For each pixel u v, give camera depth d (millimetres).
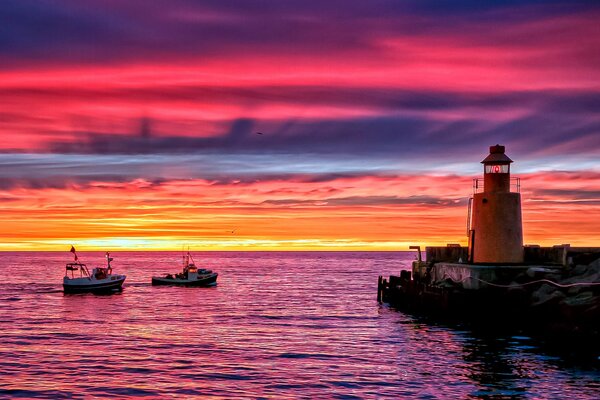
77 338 50438
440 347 43406
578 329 39281
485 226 54688
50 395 32219
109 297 94125
